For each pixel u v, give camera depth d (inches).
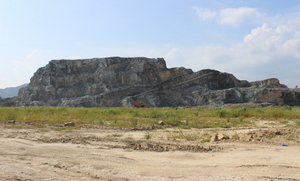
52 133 655.8
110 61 4626.0
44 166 331.6
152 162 352.8
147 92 4281.5
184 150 434.3
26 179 281.1
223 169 312.5
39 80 4576.8
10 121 902.4
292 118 1079.0
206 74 4520.2
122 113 1411.2
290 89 4185.5
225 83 4630.9
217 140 524.1
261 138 521.3
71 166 331.9
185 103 4138.8
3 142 502.0
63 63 4722.0
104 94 4133.9
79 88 4431.6
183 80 4530.0
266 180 265.3
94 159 367.6
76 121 964.0
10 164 340.2
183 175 292.5
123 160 362.6
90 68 4722.0
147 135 589.9
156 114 1186.6
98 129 747.4
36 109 1640.0
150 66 4707.2
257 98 3868.1
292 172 288.5
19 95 4916.3
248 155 382.9
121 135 624.1
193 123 877.8
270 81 4510.3
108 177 288.7
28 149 435.8
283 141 492.1
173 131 690.2
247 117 1165.1
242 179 270.8
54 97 4372.5
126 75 4483.3
